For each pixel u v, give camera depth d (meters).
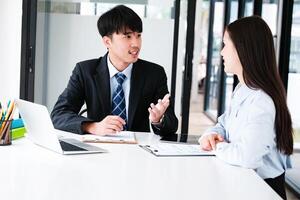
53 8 3.45
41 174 1.25
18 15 3.53
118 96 2.20
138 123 2.23
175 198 1.08
